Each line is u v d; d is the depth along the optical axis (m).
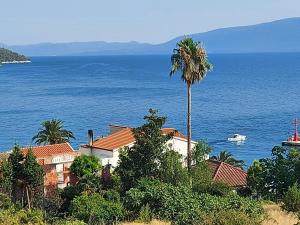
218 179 68.38
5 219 33.50
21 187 63.66
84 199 49.59
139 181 53.44
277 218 40.22
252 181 62.78
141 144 58.25
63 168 72.56
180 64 70.00
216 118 190.12
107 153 78.69
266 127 170.75
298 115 195.38
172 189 44.31
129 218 45.75
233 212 29.62
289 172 55.09
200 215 35.00
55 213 52.88
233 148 140.00
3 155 69.44
